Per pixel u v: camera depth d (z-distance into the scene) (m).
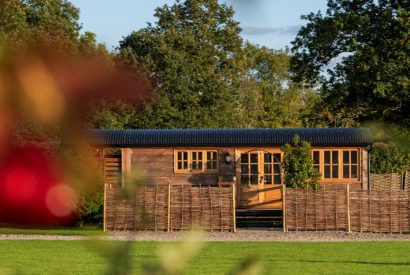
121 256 1.36
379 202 30.28
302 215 30.72
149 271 1.34
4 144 1.31
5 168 1.32
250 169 35.94
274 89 81.38
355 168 35.34
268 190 35.72
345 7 44.31
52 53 1.33
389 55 40.34
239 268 1.33
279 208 35.53
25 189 1.33
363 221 30.38
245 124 77.75
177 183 35.88
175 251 1.35
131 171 1.53
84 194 1.38
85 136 1.35
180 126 61.22
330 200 30.61
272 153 35.75
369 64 39.81
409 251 25.38
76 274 20.38
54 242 27.20
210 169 36.00
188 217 30.45
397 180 44.78
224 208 30.55
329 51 44.31
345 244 27.19
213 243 27.36
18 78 1.31
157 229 30.33
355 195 30.48
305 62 45.62
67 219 1.36
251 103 80.12
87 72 1.34
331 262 22.80
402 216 30.25
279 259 23.31
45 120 1.32
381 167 47.56
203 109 63.72
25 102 1.31
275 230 31.31
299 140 33.56
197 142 35.56
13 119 1.31
